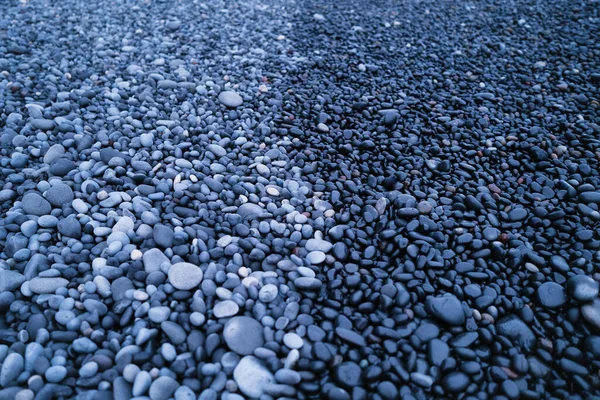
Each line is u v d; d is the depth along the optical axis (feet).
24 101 9.45
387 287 6.26
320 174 8.37
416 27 13.29
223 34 12.63
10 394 5.14
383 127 9.23
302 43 12.35
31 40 11.66
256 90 10.39
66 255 6.56
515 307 6.17
